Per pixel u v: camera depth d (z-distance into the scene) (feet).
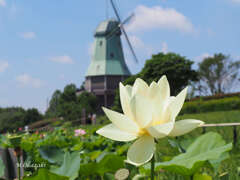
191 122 4.53
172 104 4.62
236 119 30.63
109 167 7.43
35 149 13.85
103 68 235.81
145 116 4.53
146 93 4.86
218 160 6.65
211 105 77.41
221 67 145.28
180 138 10.17
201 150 6.47
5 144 11.84
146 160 4.45
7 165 12.34
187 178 5.80
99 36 245.24
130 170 7.86
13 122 121.70
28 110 130.82
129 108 4.80
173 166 5.62
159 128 4.32
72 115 142.82
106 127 4.83
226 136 17.67
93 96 179.01
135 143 4.62
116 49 243.40
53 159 9.42
